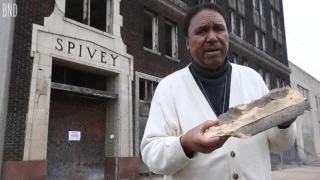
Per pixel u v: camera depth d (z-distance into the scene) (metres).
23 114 7.47
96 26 10.17
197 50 1.54
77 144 9.11
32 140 7.49
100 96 9.59
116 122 9.84
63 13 8.74
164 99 1.53
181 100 1.51
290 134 1.37
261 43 21.48
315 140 27.64
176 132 1.48
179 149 1.17
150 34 12.20
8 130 7.14
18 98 7.43
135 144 10.20
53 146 8.45
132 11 11.12
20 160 7.24
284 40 25.31
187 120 1.46
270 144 1.52
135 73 10.71
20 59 7.62
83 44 9.10
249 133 1.11
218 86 1.54
